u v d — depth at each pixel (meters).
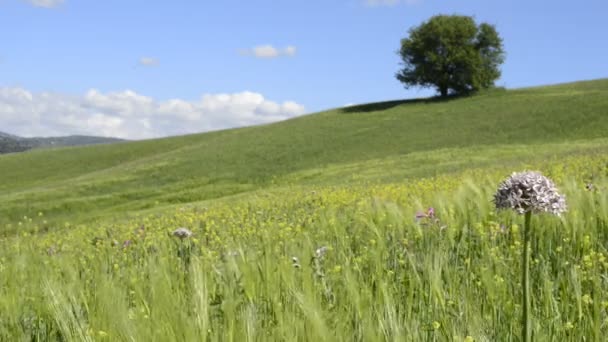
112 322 3.18
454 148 48.50
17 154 89.38
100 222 26.09
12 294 4.24
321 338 2.86
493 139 52.78
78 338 3.28
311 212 14.76
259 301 3.92
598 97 62.91
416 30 96.06
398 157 46.59
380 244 5.44
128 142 92.88
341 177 39.97
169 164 60.34
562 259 5.00
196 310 3.22
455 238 6.31
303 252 5.15
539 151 38.81
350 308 3.57
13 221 40.00
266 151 61.44
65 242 13.51
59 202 44.25
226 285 4.17
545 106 63.56
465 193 8.00
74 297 3.74
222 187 45.78
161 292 3.60
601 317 3.61
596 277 4.02
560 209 3.35
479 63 89.62
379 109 84.62
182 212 21.25
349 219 9.04
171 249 7.49
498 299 3.89
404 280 4.47
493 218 6.80
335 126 72.62
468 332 3.36
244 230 11.20
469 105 75.06
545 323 3.55
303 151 59.41
